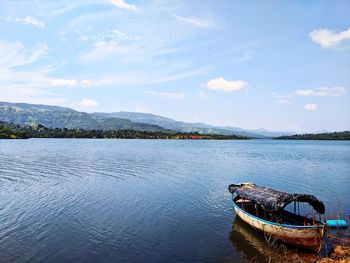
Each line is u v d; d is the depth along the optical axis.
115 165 81.75
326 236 28.80
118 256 24.59
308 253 25.80
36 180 56.97
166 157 110.44
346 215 36.97
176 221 33.62
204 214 36.47
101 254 24.88
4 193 45.38
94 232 29.61
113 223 32.38
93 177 61.19
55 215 34.62
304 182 60.22
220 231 30.80
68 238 27.94
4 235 28.33
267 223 27.92
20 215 34.38
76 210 36.75
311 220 29.22
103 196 44.34
